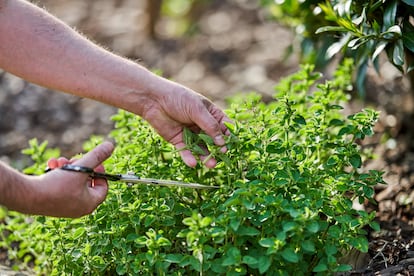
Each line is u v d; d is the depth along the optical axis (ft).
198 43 18.95
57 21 8.17
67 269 8.36
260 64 17.29
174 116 8.05
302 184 7.79
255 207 7.40
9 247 9.92
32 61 8.04
